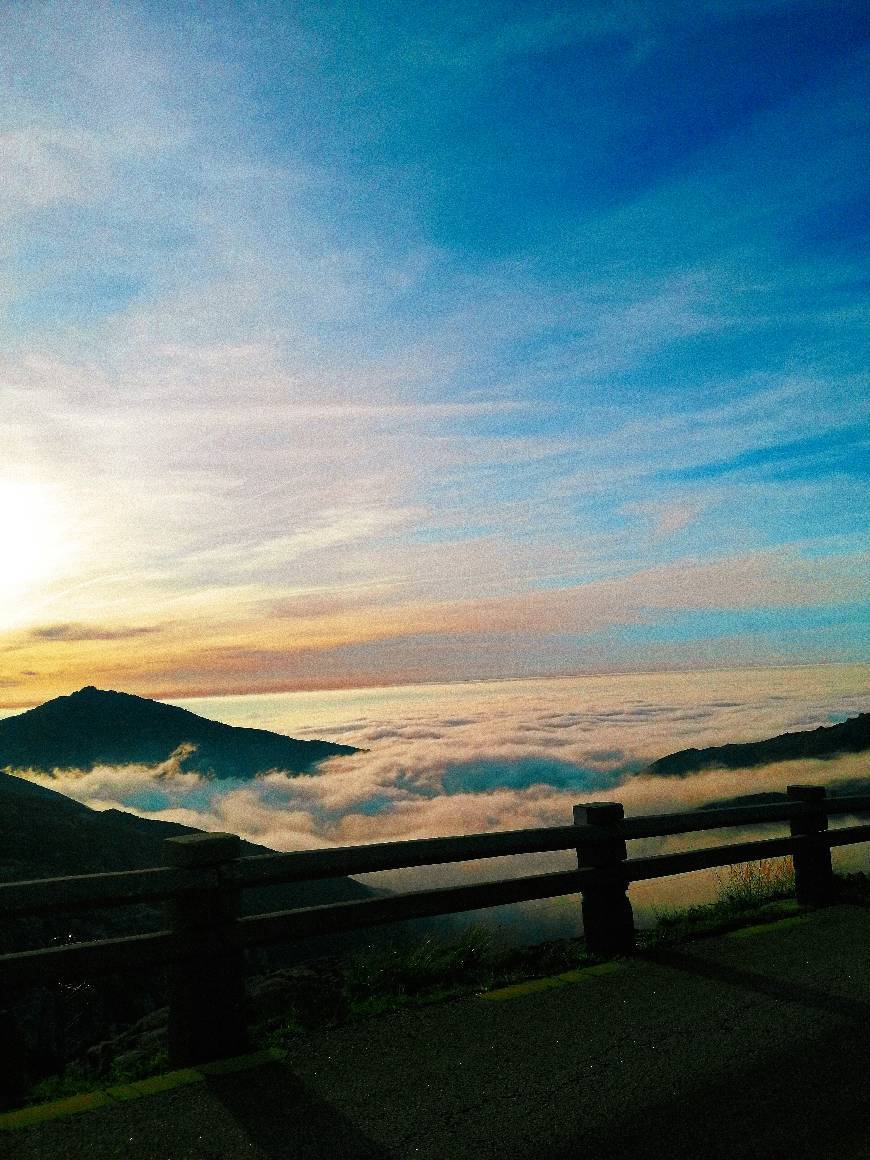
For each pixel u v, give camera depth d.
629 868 6.38
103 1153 3.55
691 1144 3.53
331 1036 4.80
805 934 6.73
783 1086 4.03
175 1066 4.47
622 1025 4.84
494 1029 4.83
